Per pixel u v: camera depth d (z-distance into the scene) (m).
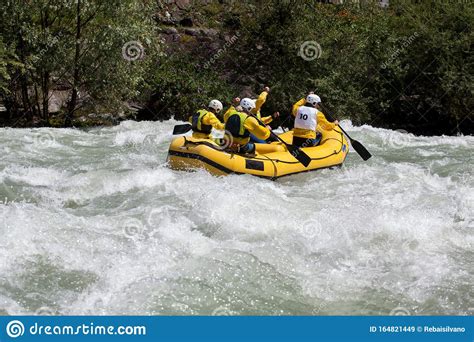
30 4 14.82
